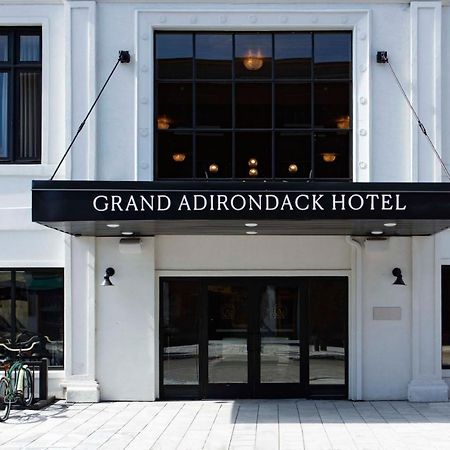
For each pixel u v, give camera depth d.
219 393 12.40
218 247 12.41
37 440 9.55
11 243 12.37
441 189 9.87
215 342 12.47
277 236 12.40
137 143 12.20
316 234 12.33
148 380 12.16
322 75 12.55
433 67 12.20
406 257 12.23
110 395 12.14
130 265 12.21
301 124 12.54
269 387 12.41
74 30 12.30
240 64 12.59
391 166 12.20
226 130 12.52
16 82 12.73
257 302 12.48
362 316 12.18
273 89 12.55
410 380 12.14
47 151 12.45
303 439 9.53
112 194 9.83
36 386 12.31
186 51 12.59
